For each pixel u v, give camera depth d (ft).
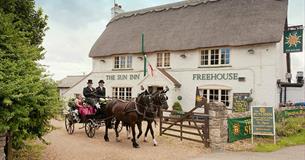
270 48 62.90
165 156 34.47
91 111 45.29
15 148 27.61
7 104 20.77
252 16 68.39
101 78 92.07
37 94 23.72
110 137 46.44
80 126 59.31
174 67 76.54
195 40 72.43
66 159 31.81
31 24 29.99
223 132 39.60
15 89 21.39
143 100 39.27
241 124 43.11
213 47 69.56
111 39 92.53
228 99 67.82
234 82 67.05
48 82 25.03
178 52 75.87
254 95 64.34
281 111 54.85
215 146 38.42
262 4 69.62
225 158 33.45
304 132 50.93
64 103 27.50
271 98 62.34
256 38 63.31
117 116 41.14
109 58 90.33
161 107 39.55
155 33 82.48
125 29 92.63
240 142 41.68
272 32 62.23
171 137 46.26
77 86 95.45
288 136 47.73
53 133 48.80
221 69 69.00
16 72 23.50
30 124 24.27
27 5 29.43
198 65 72.54
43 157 31.86
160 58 79.87
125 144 40.98
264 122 42.04
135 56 83.87
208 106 39.65
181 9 84.79
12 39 25.48
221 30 70.13
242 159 32.94
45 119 25.61
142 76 82.07
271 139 44.34
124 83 86.07
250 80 65.00
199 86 72.08
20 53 25.23
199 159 32.89
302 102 71.31
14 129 22.13
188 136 46.98
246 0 72.90
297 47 63.52
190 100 73.31
